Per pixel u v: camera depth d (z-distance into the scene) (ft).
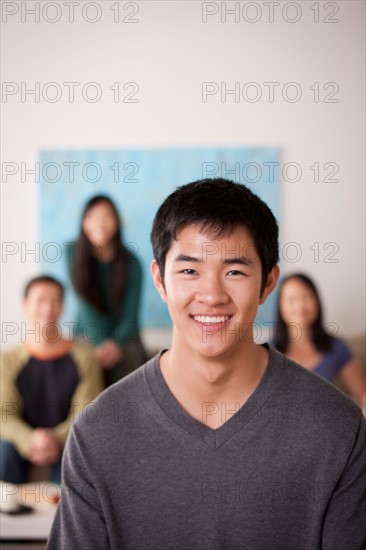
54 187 11.46
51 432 7.52
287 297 8.91
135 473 3.08
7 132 11.51
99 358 9.05
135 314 9.75
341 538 3.08
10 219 11.53
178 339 3.07
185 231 2.88
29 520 4.95
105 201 9.74
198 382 3.08
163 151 11.24
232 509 3.05
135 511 3.09
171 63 11.24
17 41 11.46
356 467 3.11
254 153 11.09
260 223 2.97
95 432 3.13
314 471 3.08
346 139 11.00
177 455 3.07
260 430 3.08
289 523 3.08
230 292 2.88
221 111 11.17
